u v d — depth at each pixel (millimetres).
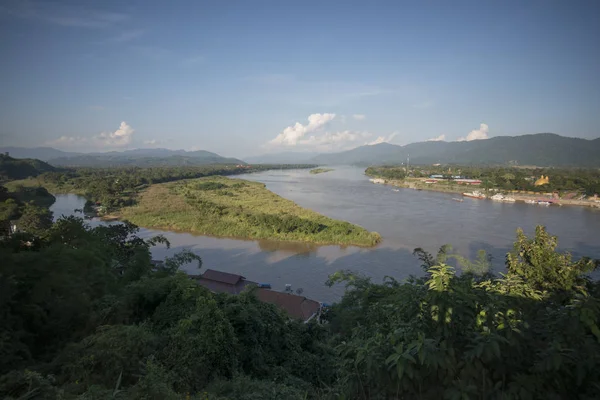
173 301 12508
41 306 10414
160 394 6852
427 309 4324
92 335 9164
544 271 8820
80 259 12945
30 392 6102
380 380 3893
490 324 3941
